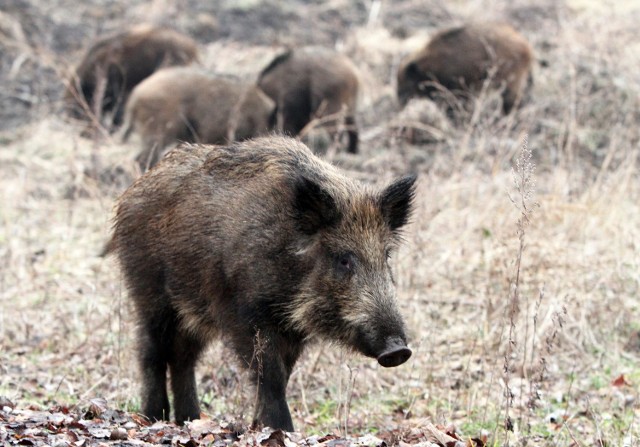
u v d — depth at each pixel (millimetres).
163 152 18266
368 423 10266
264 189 8742
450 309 13273
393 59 25438
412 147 19859
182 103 18312
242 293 8625
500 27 22109
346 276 8523
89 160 19047
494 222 14242
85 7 27953
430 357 11672
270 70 20734
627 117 19938
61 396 10594
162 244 9312
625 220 15016
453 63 21703
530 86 21891
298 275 8578
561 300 12422
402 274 13516
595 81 21594
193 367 9820
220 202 8891
